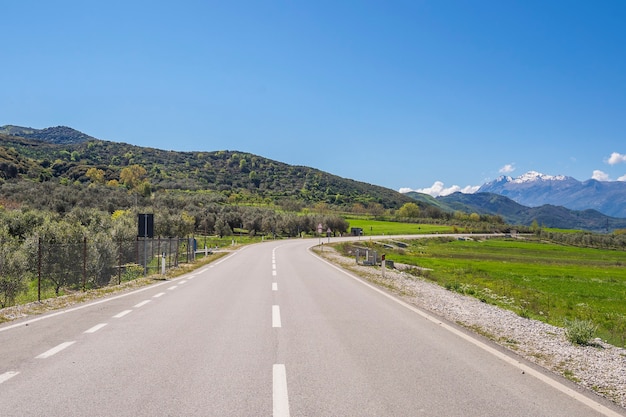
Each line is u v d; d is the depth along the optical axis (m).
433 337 8.85
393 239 91.38
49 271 22.84
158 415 4.67
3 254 19.58
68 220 44.12
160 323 9.96
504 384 5.96
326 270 26.41
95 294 15.30
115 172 145.25
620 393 5.82
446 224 156.62
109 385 5.62
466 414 4.86
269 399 5.19
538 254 75.62
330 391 5.51
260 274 23.42
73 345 7.79
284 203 140.00
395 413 4.84
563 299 25.03
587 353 8.20
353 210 169.88
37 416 4.60
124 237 31.69
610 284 33.84
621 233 135.88
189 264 31.52
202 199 122.00
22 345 7.75
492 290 25.25
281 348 7.72
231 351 7.47
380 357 7.22
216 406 4.95
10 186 75.44
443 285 23.59
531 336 9.54
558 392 5.69
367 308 12.52
